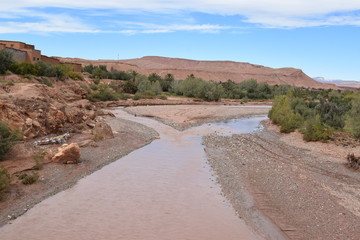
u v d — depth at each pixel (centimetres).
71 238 1109
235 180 1772
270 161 2231
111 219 1266
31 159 1862
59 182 1641
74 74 6625
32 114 2352
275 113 4297
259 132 3591
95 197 1488
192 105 7275
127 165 2052
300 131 3406
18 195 1430
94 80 7931
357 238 1125
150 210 1363
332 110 3809
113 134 2864
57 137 2320
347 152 2544
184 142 2923
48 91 3203
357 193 1606
